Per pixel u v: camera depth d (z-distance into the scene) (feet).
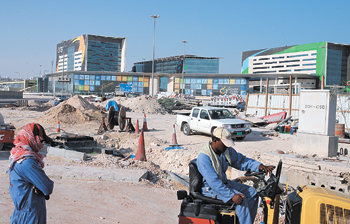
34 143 10.28
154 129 68.08
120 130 61.41
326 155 30.17
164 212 20.06
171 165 38.73
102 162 31.99
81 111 82.23
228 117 57.06
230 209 11.52
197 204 11.66
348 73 556.51
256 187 12.77
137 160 34.88
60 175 25.58
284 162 28.25
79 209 19.07
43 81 615.57
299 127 32.22
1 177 24.72
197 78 463.42
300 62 577.84
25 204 10.04
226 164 12.35
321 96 30.71
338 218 11.21
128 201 21.35
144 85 494.59
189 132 59.88
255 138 57.62
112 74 490.49
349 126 63.46
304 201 11.62
